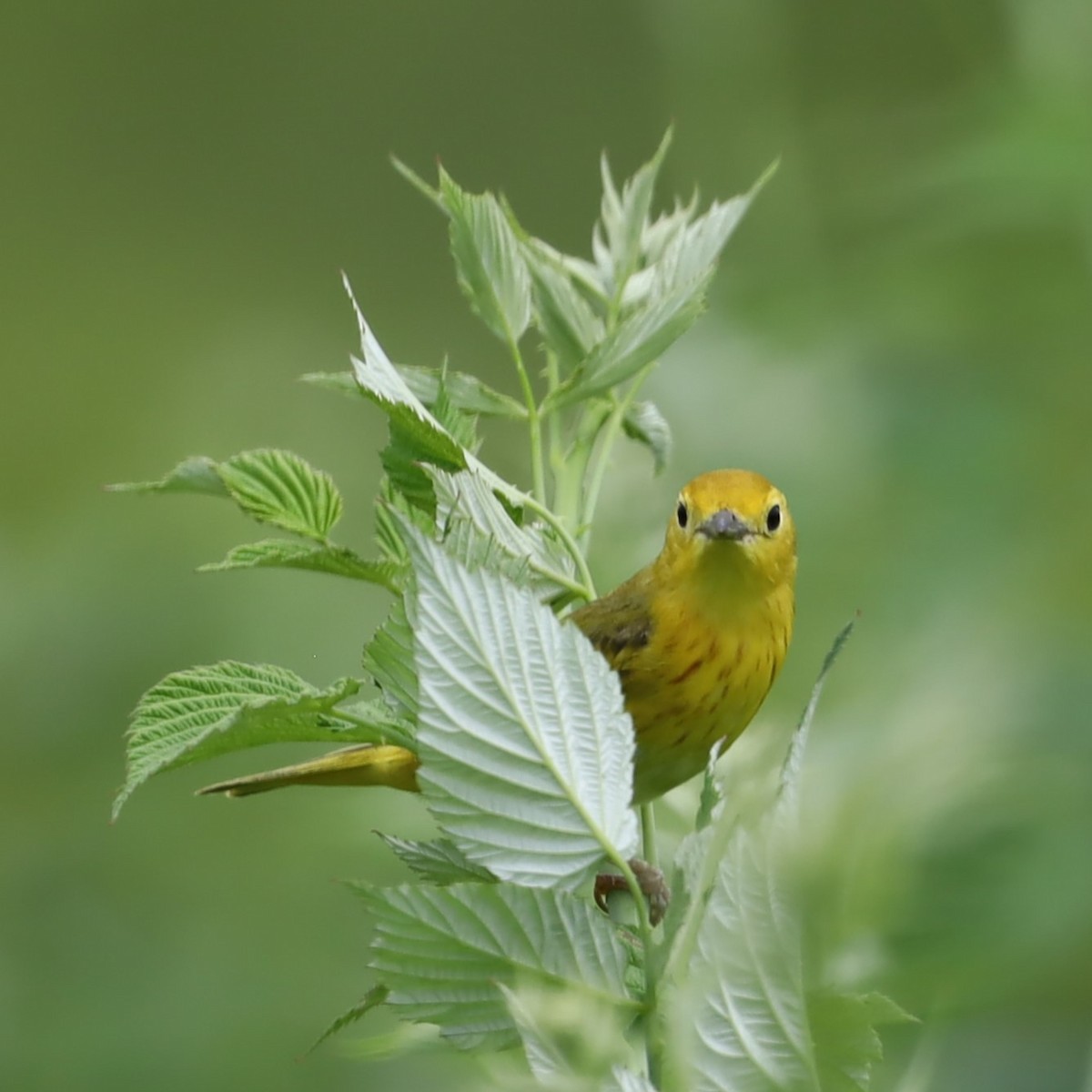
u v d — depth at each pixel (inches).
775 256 120.7
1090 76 120.1
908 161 120.6
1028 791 116.0
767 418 119.9
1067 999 115.7
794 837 108.3
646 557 118.9
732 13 121.3
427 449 114.7
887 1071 114.5
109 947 120.9
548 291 116.0
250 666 114.5
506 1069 113.8
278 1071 120.3
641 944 114.2
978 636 117.6
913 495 119.3
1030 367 119.7
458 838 111.6
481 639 112.7
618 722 112.7
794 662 119.3
